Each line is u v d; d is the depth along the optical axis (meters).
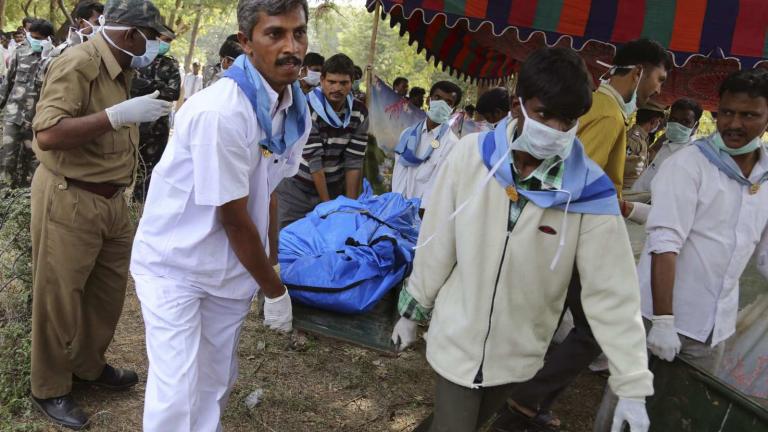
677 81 6.59
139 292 2.22
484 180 1.88
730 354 2.99
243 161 2.02
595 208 1.87
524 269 1.93
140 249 2.23
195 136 1.97
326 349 3.91
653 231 2.44
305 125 2.27
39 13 22.58
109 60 2.69
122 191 2.99
